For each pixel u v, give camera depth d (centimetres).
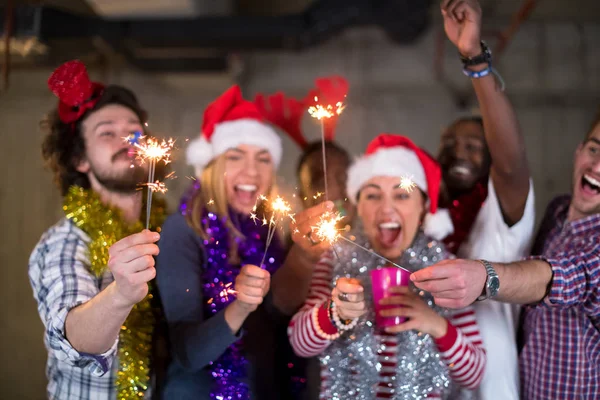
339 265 143
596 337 132
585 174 137
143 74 414
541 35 417
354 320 129
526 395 144
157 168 152
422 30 373
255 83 424
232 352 141
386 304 129
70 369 131
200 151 175
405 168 147
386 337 136
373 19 325
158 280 139
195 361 126
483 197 172
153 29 323
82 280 122
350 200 160
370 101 419
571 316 134
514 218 147
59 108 138
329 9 322
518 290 116
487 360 144
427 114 416
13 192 402
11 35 293
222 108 174
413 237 146
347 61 422
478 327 146
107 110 141
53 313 113
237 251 152
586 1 408
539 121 413
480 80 130
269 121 224
